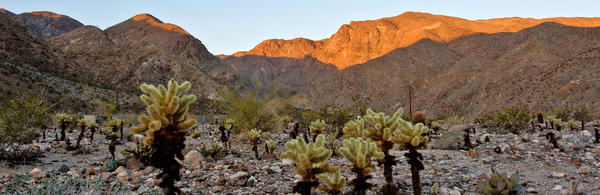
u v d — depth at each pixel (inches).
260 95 1058.7
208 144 684.7
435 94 5403.5
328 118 855.7
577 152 406.6
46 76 2785.4
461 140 513.7
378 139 180.5
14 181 243.9
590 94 2199.8
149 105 125.2
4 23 4010.8
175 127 128.3
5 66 2416.3
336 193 152.1
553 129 738.8
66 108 2182.6
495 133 711.7
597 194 229.1
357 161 152.0
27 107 446.9
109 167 328.8
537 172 308.3
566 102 2367.1
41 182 253.0
